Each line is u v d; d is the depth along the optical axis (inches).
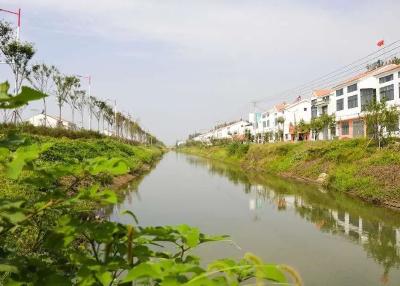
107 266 57.0
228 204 709.9
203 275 47.4
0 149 59.2
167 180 1161.4
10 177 56.1
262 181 1128.2
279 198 783.7
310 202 727.1
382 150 947.3
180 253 69.7
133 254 61.5
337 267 354.0
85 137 1301.7
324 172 1037.2
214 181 1151.0
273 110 2802.7
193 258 68.8
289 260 374.0
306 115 2367.1
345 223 542.9
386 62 1707.7
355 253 399.2
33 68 1087.6
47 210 69.3
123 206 663.1
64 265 68.4
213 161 2480.3
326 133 1951.3
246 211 636.7
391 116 1003.9
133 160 1331.2
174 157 3363.7
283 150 1494.8
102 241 60.4
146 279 52.0
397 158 831.7
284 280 47.5
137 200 738.2
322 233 484.1
